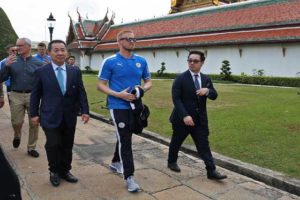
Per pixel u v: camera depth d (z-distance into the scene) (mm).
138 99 4789
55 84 4891
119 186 5023
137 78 4973
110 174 5527
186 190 4922
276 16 29109
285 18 28188
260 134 7805
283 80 24875
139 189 4855
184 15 38875
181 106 5211
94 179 5297
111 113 4852
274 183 5160
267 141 7215
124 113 4789
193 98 5270
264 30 29000
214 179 5344
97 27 50031
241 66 30484
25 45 6324
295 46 26562
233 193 4852
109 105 4891
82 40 48406
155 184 5129
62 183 5102
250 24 30266
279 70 27719
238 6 33656
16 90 6422
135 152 6871
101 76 4879
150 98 14906
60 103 4910
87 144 7504
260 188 5070
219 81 28375
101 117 10469
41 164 5949
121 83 4875
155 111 11398
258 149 6660
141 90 4766
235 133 7949
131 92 4746
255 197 4738
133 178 4945
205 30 33875
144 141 7797
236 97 15266
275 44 27844
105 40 46438
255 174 5449
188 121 5125
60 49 4902
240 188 5043
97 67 47750
